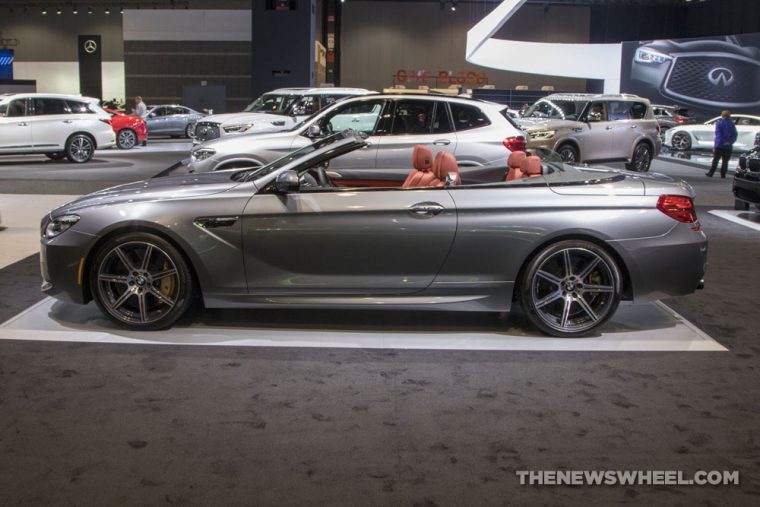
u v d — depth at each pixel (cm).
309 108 1432
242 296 489
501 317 542
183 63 3350
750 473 317
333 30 4306
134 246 484
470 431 352
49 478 304
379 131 882
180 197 489
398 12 4272
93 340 478
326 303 489
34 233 862
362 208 478
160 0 4178
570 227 480
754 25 3612
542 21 4259
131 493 293
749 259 779
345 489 298
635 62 3181
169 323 494
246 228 479
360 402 385
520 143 880
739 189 1067
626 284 504
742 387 414
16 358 444
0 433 344
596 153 1611
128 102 3384
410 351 465
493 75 4294
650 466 321
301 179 501
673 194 495
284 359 448
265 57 2933
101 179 1456
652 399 395
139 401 382
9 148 1712
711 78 2952
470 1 4231
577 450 335
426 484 303
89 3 4266
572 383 416
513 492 298
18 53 4409
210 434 345
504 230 480
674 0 4178
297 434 346
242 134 942
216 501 288
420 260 483
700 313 568
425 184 525
